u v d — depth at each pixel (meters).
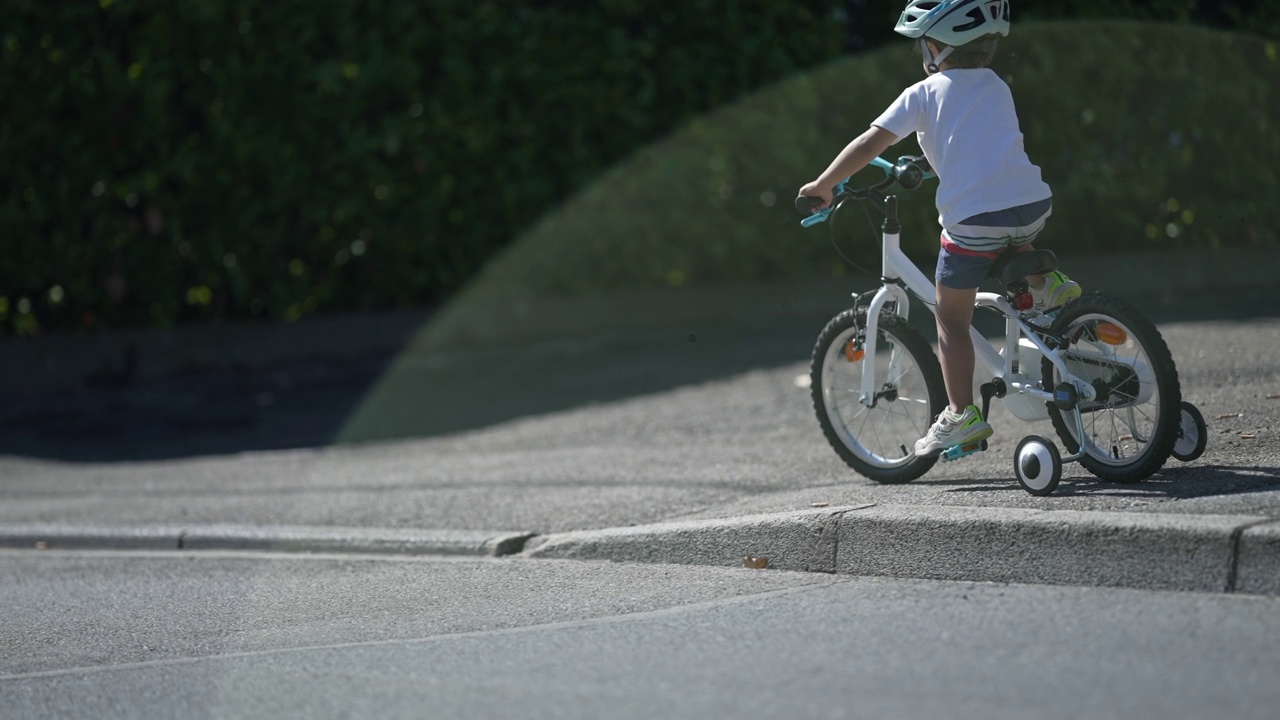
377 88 23.97
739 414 17.91
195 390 23.14
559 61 24.58
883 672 8.48
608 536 12.55
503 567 12.62
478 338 24.81
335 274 24.69
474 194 24.80
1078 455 11.56
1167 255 24.08
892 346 12.86
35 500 17.17
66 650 10.97
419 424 19.86
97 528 15.20
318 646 10.30
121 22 23.17
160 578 13.42
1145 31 24.08
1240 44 24.09
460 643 9.96
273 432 20.16
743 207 25.66
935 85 11.50
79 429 21.17
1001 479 12.34
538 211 24.97
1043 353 11.56
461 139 24.42
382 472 17.06
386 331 24.53
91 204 23.38
